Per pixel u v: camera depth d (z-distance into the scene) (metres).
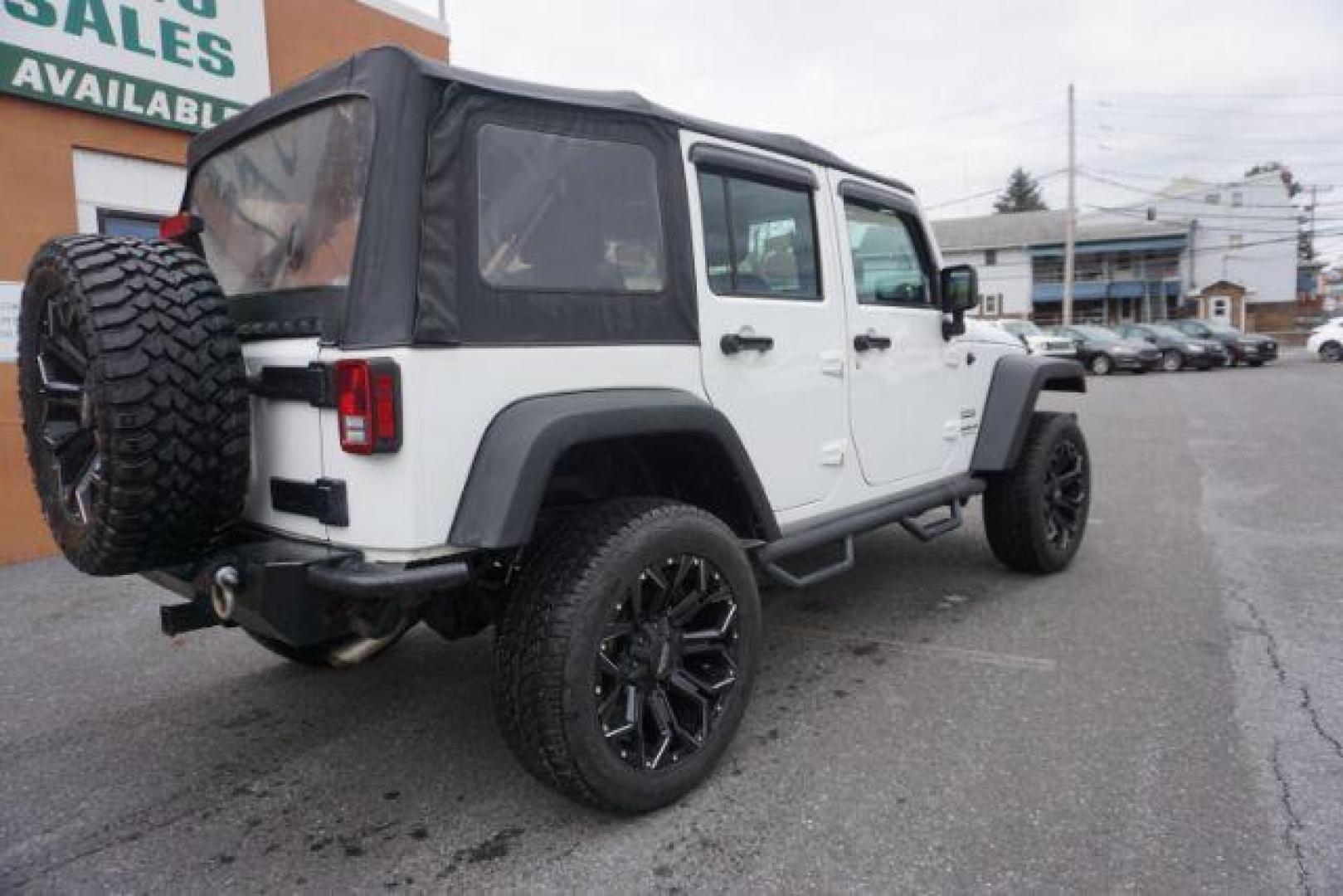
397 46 2.38
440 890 2.38
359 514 2.36
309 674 4.01
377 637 2.56
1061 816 2.62
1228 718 3.22
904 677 3.70
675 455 3.12
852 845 2.51
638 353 2.84
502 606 2.88
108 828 2.77
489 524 2.30
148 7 6.72
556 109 2.69
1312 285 65.44
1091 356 24.53
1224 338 25.69
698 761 2.77
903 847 2.50
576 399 2.60
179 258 2.49
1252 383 19.48
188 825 2.77
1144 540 5.89
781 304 3.42
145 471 2.31
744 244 3.32
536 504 2.36
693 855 2.50
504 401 2.48
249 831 2.72
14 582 5.69
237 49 7.35
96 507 2.39
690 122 3.12
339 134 2.51
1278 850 2.42
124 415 2.26
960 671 3.74
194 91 7.06
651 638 2.69
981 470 4.68
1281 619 4.25
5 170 6.09
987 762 2.96
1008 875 2.35
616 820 2.71
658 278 2.95
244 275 2.93
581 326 2.69
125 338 2.28
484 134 2.51
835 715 3.36
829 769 2.95
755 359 3.29
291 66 7.90
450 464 2.36
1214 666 3.70
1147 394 17.47
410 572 2.28
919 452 4.30
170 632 2.66
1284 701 3.34
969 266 4.36
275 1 7.71
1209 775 2.82
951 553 5.70
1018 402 4.73
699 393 3.06
